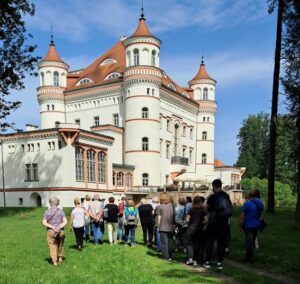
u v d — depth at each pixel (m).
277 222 22.41
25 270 11.10
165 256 13.04
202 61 78.19
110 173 52.12
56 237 11.99
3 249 14.81
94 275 10.48
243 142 95.50
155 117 59.03
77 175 45.56
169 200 13.26
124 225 16.58
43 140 46.00
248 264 11.92
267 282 9.69
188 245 12.09
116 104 62.47
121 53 71.56
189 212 12.24
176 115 67.94
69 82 72.25
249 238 12.02
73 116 66.94
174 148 67.88
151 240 16.73
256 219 12.09
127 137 59.00
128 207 16.56
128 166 56.84
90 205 16.38
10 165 48.75
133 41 58.72
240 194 57.62
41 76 67.19
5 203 48.78
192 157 73.50
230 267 11.42
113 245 16.30
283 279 10.13
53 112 66.62
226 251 13.48
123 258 12.95
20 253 13.95
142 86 58.12
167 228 13.05
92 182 48.25
